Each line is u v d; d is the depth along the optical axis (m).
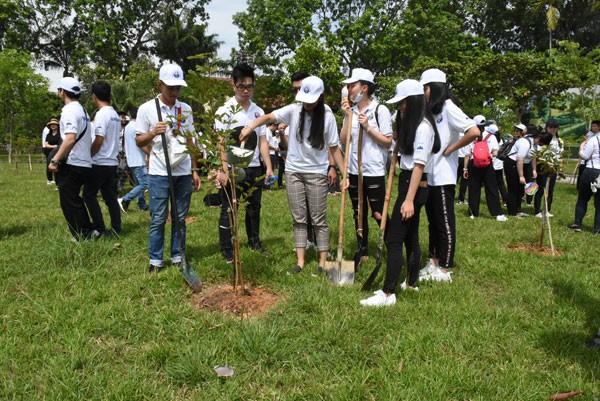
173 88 4.38
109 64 32.81
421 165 3.71
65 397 2.63
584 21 31.75
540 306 4.00
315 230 4.71
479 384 2.79
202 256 5.10
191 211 8.00
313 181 4.57
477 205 8.47
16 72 20.45
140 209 8.70
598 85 17.97
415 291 4.17
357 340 3.27
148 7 34.62
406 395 2.67
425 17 25.48
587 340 3.39
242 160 3.78
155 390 2.72
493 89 19.22
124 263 4.80
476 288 4.48
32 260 4.76
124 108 23.91
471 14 33.56
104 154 5.80
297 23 25.53
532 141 8.61
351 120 4.48
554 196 11.86
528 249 6.12
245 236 6.11
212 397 2.67
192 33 36.62
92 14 30.95
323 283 4.27
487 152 8.14
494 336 3.40
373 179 4.98
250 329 3.26
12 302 3.83
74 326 3.40
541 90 18.70
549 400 2.69
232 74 4.90
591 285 4.53
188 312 3.65
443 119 4.43
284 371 2.97
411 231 4.18
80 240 5.13
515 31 34.94
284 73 25.89
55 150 5.45
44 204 8.91
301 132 4.46
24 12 30.31
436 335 3.35
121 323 3.46
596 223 7.21
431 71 4.45
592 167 7.23
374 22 25.66
